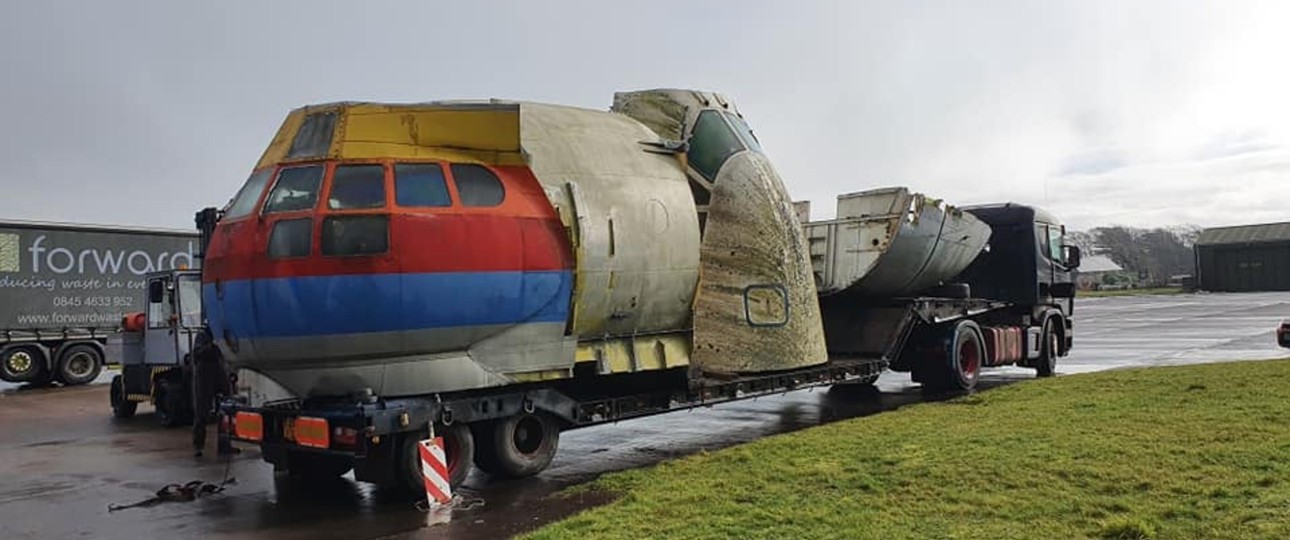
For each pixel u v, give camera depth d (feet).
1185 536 17.53
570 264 27.94
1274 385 37.76
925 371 49.62
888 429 32.35
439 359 26.05
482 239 25.96
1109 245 419.54
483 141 27.30
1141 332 95.71
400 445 26.58
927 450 27.30
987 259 57.21
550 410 29.32
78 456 37.70
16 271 71.56
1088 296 252.42
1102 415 32.32
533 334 27.40
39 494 29.96
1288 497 19.53
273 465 31.50
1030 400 39.01
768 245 35.42
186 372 45.42
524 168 27.81
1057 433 28.81
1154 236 422.00
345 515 25.58
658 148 32.37
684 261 31.48
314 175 25.31
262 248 24.84
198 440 36.45
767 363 35.12
